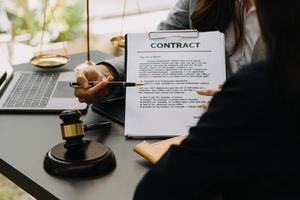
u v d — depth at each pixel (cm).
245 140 58
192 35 118
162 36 118
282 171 57
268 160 57
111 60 130
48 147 107
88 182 92
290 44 55
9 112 124
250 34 124
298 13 54
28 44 238
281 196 58
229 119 59
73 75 146
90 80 123
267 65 59
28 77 144
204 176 61
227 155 59
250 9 124
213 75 114
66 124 98
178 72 115
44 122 119
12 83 139
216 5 130
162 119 111
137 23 283
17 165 99
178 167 64
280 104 57
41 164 99
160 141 105
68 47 238
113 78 126
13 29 246
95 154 97
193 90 113
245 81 60
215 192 64
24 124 118
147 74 115
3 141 109
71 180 93
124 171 96
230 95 61
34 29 245
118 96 128
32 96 131
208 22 133
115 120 120
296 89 55
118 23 278
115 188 90
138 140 110
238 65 126
